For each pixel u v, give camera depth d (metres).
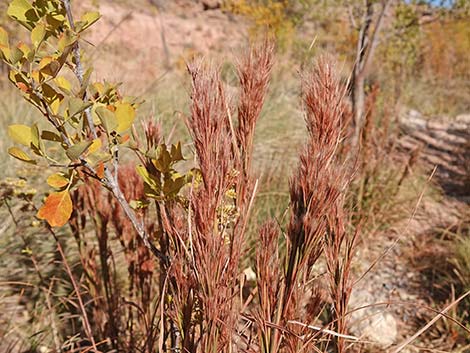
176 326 0.49
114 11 6.38
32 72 0.41
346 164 0.41
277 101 2.60
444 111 3.94
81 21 0.45
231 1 3.53
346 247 0.48
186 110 2.22
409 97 3.82
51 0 0.44
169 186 0.48
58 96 0.43
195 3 7.73
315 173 0.38
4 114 1.79
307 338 0.45
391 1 2.07
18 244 1.15
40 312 1.02
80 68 0.46
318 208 0.39
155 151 0.48
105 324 0.83
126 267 1.15
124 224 0.75
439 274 1.46
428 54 4.70
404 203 1.89
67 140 0.44
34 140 0.41
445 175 2.40
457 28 4.73
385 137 1.94
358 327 1.15
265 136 2.17
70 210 0.43
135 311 0.97
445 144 2.97
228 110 0.45
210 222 0.39
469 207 1.97
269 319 0.42
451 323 1.19
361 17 2.46
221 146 0.41
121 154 1.52
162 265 0.55
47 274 1.12
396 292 1.38
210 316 0.40
